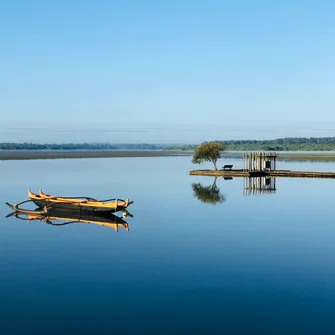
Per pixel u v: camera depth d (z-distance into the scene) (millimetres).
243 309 18547
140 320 17547
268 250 28109
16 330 16672
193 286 21344
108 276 22859
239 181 75062
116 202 41406
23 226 36625
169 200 51688
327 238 31562
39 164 126938
